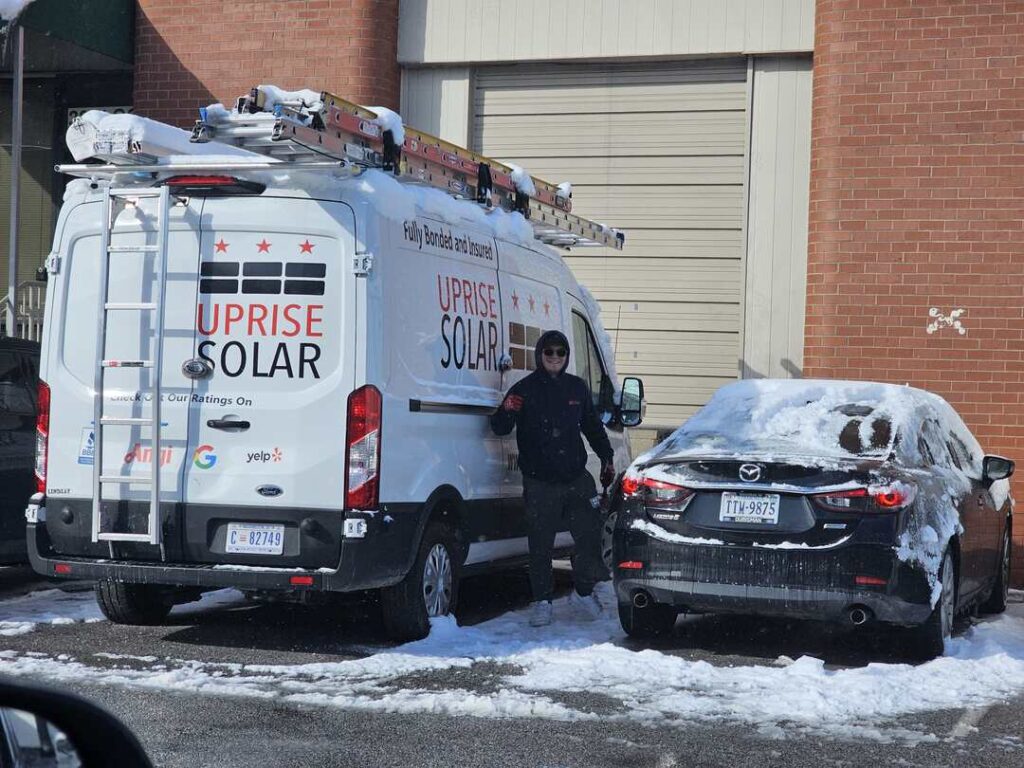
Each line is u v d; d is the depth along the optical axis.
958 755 11.45
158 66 30.02
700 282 28.69
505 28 29.19
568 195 21.89
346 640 16.48
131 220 15.82
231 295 15.43
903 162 26.31
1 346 19.47
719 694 13.65
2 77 32.47
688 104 28.80
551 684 13.95
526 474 18.16
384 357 15.31
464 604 20.14
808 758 11.23
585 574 18.61
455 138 29.75
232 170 15.39
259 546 15.22
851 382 18.41
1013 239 25.84
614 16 28.69
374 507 15.12
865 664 15.95
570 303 21.42
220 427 15.33
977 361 25.98
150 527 15.34
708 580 15.48
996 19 25.94
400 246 15.80
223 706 12.62
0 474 19.00
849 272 26.53
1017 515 25.86
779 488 15.32
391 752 11.12
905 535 15.23
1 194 32.88
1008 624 20.05
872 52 26.50
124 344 15.71
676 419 28.77
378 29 29.14
